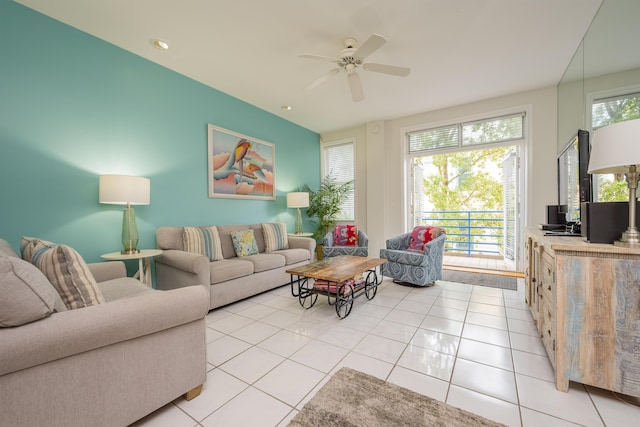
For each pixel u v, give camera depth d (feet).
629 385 4.48
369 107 14.29
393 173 16.31
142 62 9.48
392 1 6.88
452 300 9.88
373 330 7.49
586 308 4.73
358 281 9.90
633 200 4.60
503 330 7.41
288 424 4.16
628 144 4.25
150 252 8.43
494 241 19.26
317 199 17.21
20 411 3.17
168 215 10.33
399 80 11.17
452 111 14.30
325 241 14.57
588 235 5.02
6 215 6.84
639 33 5.56
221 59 9.61
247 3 6.93
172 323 4.40
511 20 7.59
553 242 5.24
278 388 5.08
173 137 10.46
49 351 3.26
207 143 11.71
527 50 9.07
